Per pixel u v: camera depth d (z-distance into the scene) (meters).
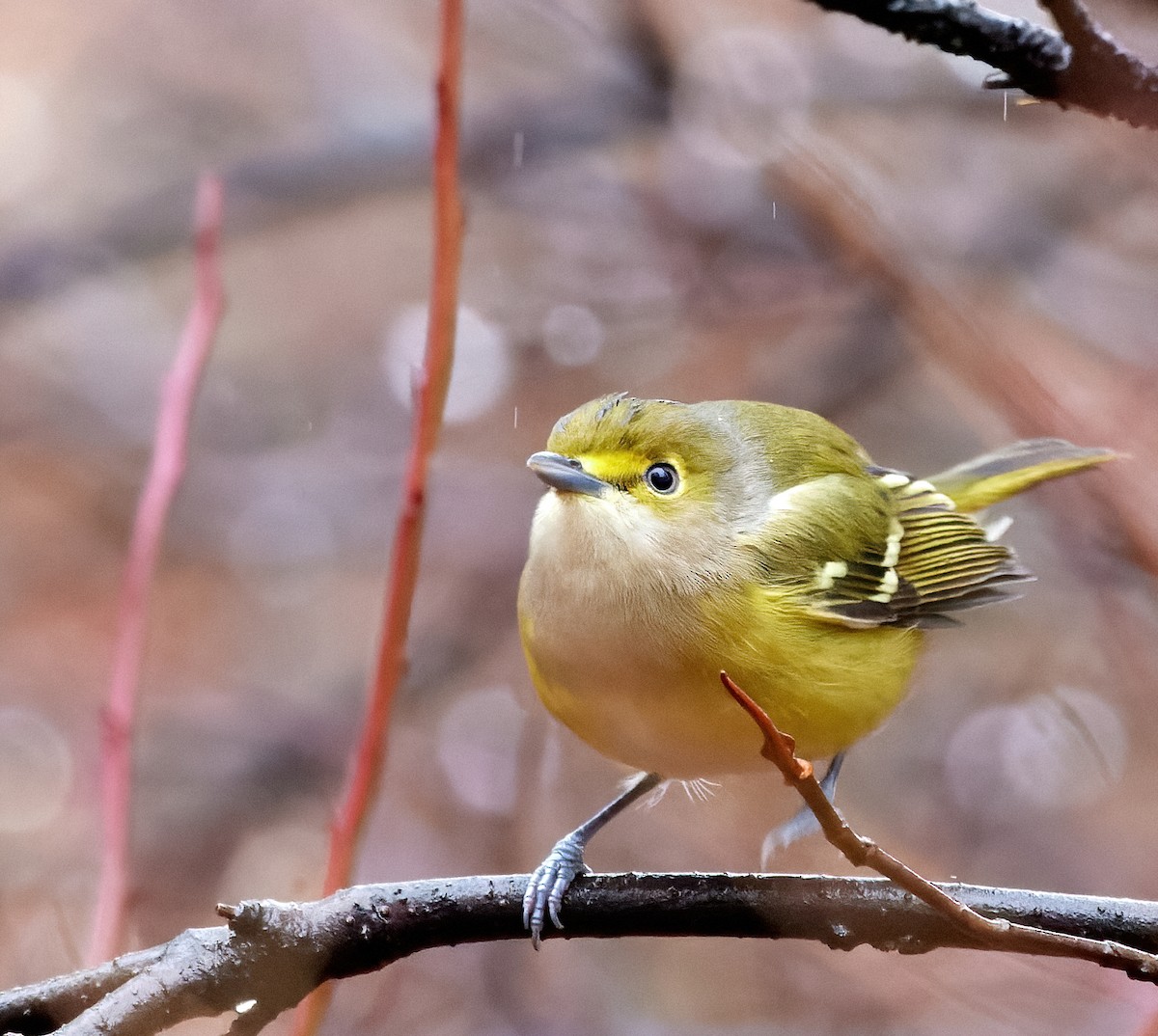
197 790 13.43
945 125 14.46
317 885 11.77
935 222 13.32
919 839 12.52
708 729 7.24
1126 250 13.57
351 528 15.45
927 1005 10.64
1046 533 12.47
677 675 7.14
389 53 17.25
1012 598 8.88
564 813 12.49
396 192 15.51
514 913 6.06
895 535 8.52
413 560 5.43
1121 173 13.01
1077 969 9.12
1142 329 12.97
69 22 17.41
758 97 12.99
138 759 13.63
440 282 5.42
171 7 17.30
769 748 4.72
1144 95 5.19
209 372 16.19
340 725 13.79
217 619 15.06
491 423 14.59
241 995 5.45
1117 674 11.62
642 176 14.68
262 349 16.36
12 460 15.59
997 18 5.21
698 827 11.73
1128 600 11.09
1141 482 9.36
